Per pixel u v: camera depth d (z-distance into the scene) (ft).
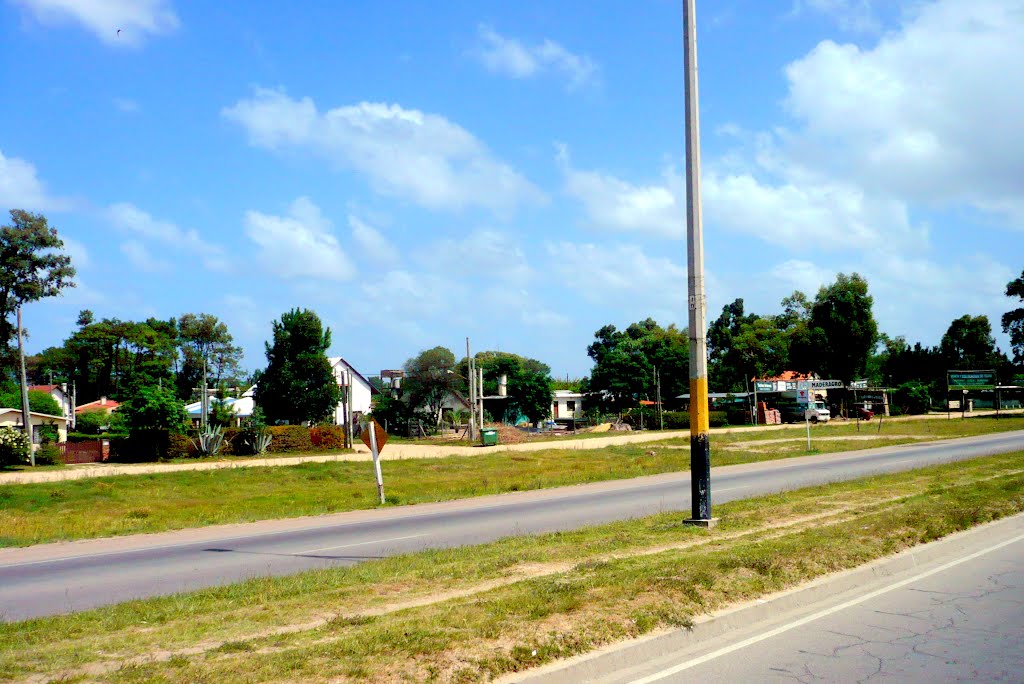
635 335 328.70
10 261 188.24
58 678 18.81
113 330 294.66
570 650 21.13
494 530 51.80
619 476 93.56
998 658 21.71
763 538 37.37
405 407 206.90
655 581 27.68
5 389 240.32
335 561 41.50
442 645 20.81
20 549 52.21
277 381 192.85
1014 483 55.47
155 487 95.40
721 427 206.08
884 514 42.83
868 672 20.76
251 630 23.95
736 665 21.47
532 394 275.18
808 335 242.78
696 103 43.73
